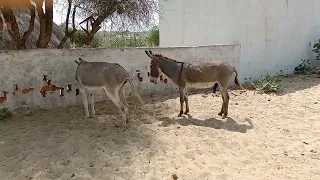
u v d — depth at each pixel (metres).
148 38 16.23
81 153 5.17
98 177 4.49
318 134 6.43
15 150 5.33
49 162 4.86
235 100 8.80
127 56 8.75
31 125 6.57
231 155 5.44
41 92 7.60
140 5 7.69
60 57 7.76
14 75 7.25
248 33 10.95
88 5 7.36
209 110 7.85
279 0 11.68
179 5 12.73
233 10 10.62
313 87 10.20
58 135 5.91
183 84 7.05
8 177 4.49
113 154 5.17
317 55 13.34
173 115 7.41
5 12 7.62
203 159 5.21
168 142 5.73
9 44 9.80
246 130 6.57
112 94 6.21
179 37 12.92
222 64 6.93
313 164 5.19
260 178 4.70
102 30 8.77
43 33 8.14
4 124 6.66
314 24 13.15
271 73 11.80
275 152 5.63
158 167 4.86
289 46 12.31
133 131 6.21
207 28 11.63
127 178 4.56
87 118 6.99
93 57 8.22
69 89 7.95
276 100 8.84
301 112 7.80
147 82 9.18
